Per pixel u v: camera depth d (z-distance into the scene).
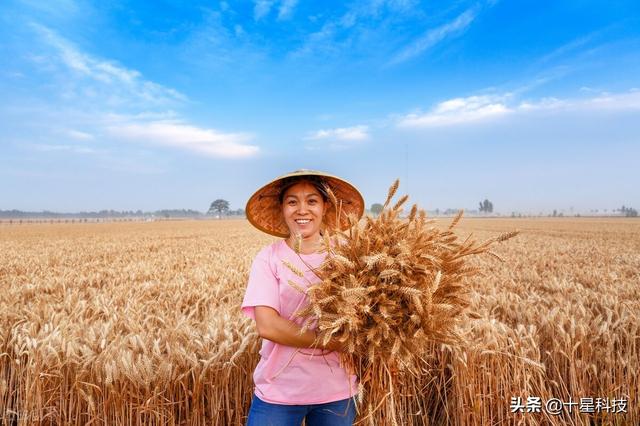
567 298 6.61
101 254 17.66
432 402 4.06
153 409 3.40
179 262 14.09
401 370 2.49
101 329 4.20
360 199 2.78
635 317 4.62
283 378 2.35
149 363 3.35
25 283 8.86
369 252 2.14
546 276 10.12
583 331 3.97
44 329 4.20
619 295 7.02
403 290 2.04
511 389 3.65
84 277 9.90
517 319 5.23
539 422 3.64
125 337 3.88
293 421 2.38
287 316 2.35
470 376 3.55
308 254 2.48
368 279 2.13
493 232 37.19
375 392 2.40
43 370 3.67
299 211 2.52
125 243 24.34
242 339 3.78
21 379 3.95
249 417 2.48
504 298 5.87
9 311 5.62
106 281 9.85
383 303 2.11
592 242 23.66
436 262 2.12
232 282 8.99
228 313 5.01
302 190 2.52
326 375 2.35
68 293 7.33
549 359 4.24
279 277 2.40
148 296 7.61
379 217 2.23
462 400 3.62
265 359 2.46
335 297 2.04
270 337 2.25
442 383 4.01
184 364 3.58
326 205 2.87
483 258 12.74
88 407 3.43
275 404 2.36
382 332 2.11
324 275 2.17
